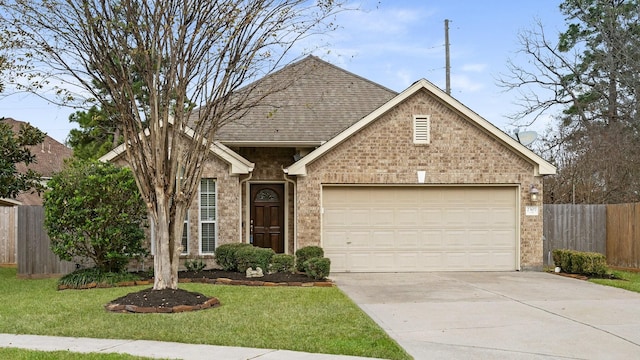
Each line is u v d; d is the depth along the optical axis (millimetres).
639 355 8219
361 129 17031
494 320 10367
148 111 13547
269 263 15523
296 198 17328
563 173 24750
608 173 23406
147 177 11914
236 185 17078
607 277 15891
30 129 17250
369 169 17062
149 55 11633
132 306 10922
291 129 18578
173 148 11891
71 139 26234
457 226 17516
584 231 19438
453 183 17281
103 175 14578
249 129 18406
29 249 17141
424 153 17203
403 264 17375
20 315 10672
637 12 26766
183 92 11836
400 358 7984
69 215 14125
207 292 12969
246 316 10453
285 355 8078
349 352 8242
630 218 18219
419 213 17453
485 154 17359
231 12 11570
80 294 13141
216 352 8211
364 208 17297
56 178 14484
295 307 11266
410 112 17203
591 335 9305
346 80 21250
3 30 11625
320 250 15852
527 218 17500
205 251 17062
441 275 16516
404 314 10867
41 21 11594
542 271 17469
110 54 11633
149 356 7949
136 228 14820
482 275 16547
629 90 27031
